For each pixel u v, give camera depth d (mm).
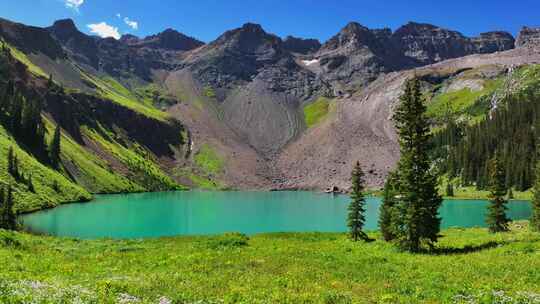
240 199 187500
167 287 21609
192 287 21844
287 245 49562
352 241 57156
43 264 30156
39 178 134375
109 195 177625
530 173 176375
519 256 33531
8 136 151625
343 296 20656
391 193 54219
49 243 45688
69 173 171375
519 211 129000
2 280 19312
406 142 48531
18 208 106312
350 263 32844
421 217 42781
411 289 23016
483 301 19594
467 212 130625
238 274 26578
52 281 21344
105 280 21766
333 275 27281
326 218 122938
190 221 112625
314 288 22688
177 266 30250
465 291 21984
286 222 113875
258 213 134750
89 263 32469
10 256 31969
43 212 113125
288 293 21016
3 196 97812
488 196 66500
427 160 45719
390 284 24391
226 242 49031
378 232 72375
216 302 18766
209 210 140000
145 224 103688
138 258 35531
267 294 20734
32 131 165125
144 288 21141
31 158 146875
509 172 183000
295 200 186625
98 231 89500
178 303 18609
